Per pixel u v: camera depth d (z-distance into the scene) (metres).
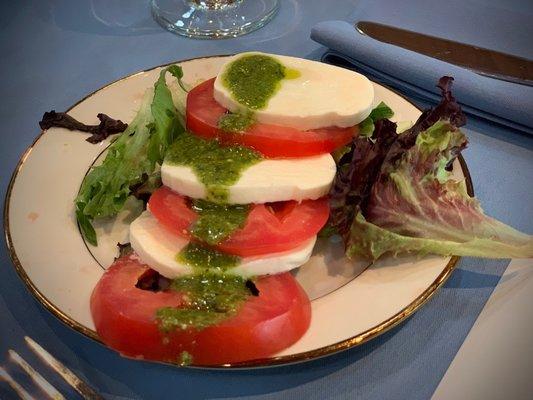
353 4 0.34
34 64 0.33
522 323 0.20
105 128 0.26
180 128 0.25
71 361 0.20
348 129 0.23
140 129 0.24
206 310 0.19
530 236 0.20
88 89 0.31
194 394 0.20
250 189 0.21
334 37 0.30
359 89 0.24
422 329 0.21
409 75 0.28
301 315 0.19
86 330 0.19
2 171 0.27
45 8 0.36
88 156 0.25
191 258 0.20
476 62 0.29
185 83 0.27
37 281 0.21
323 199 0.22
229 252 0.20
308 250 0.21
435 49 0.29
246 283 0.20
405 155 0.21
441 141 0.21
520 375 0.19
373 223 0.21
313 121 0.23
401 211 0.21
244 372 0.20
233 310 0.18
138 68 0.32
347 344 0.18
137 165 0.24
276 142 0.22
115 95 0.28
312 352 0.18
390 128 0.22
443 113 0.22
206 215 0.21
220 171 0.21
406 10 0.34
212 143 0.23
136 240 0.21
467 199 0.21
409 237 0.21
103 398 0.19
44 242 0.22
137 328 0.18
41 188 0.24
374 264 0.21
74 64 0.33
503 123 0.27
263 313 0.18
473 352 0.20
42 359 0.20
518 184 0.25
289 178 0.21
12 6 0.37
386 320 0.19
